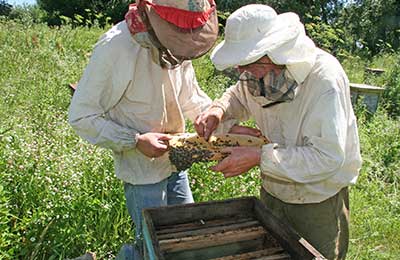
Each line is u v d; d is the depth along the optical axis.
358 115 7.38
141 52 2.17
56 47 9.58
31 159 3.43
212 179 3.72
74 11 29.83
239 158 1.93
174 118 2.44
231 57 1.81
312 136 1.90
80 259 2.92
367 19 23.11
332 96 1.86
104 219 3.23
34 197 3.26
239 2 21.28
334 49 12.26
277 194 2.20
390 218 4.36
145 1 1.94
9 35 10.04
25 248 2.96
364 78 10.31
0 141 3.62
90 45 10.28
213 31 2.08
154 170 2.41
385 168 5.64
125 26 2.19
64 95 6.19
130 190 2.47
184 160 2.18
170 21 1.94
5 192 3.11
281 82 1.90
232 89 2.47
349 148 2.06
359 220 4.21
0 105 5.49
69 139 4.20
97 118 2.24
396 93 9.14
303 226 2.23
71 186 3.29
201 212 2.06
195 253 1.89
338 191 2.14
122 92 2.21
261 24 1.82
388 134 6.64
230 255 1.90
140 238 2.47
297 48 1.80
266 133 2.23
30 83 6.87
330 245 2.24
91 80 2.18
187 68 2.54
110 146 2.26
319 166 1.86
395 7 23.34
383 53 15.12
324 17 23.19
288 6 21.84
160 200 2.47
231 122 2.42
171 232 1.94
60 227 3.12
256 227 1.98
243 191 3.70
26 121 4.68
